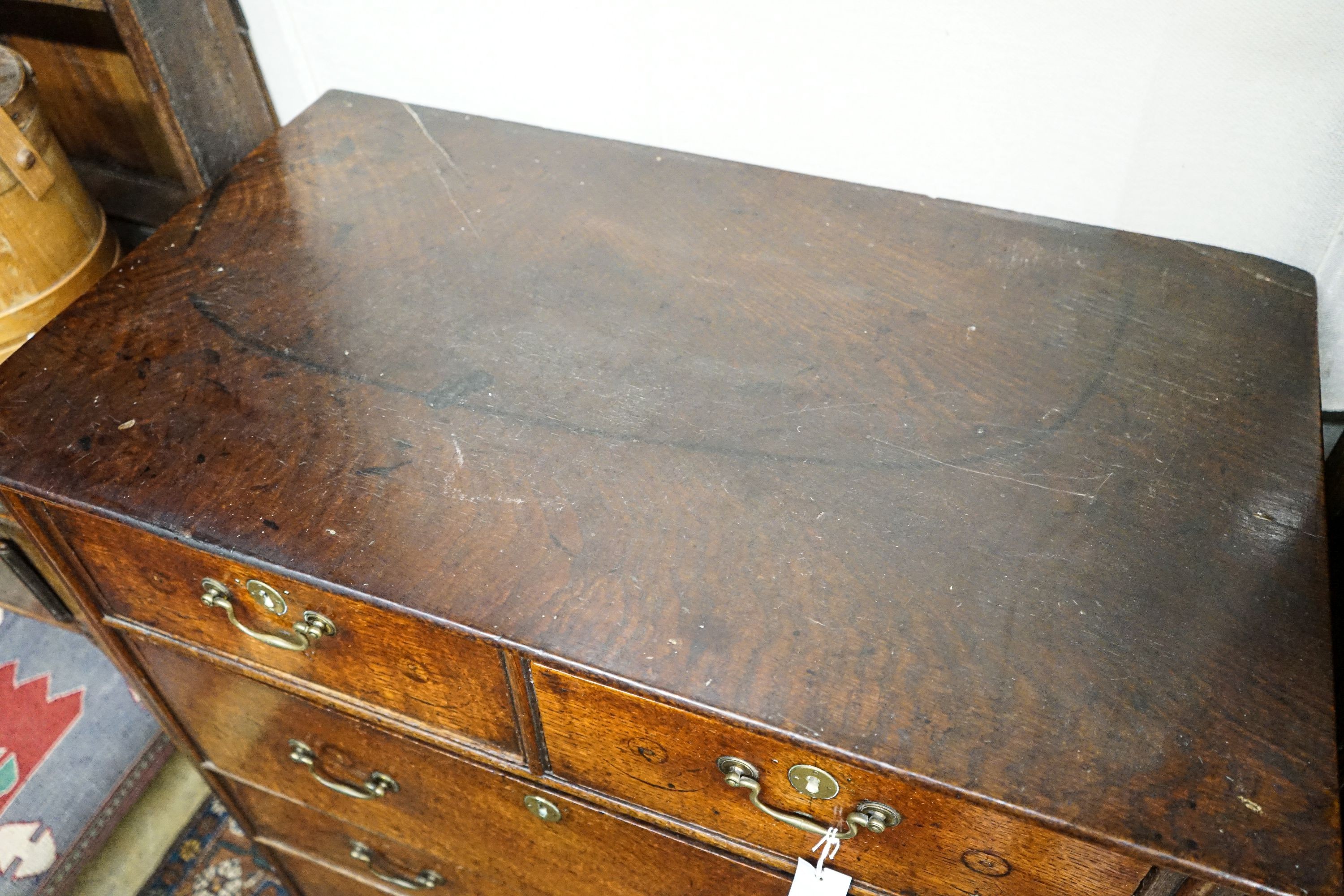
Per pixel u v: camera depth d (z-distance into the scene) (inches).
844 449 29.2
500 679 28.0
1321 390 34.5
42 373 31.5
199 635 33.7
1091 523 27.1
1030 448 29.0
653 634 25.1
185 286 34.6
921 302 33.6
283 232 36.8
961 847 25.4
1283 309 33.0
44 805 49.8
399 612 26.0
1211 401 30.1
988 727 23.2
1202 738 22.9
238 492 28.3
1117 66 32.2
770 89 37.4
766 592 25.8
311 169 39.7
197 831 57.9
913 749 22.9
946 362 31.6
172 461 29.0
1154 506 27.5
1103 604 25.4
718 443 29.4
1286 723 23.1
